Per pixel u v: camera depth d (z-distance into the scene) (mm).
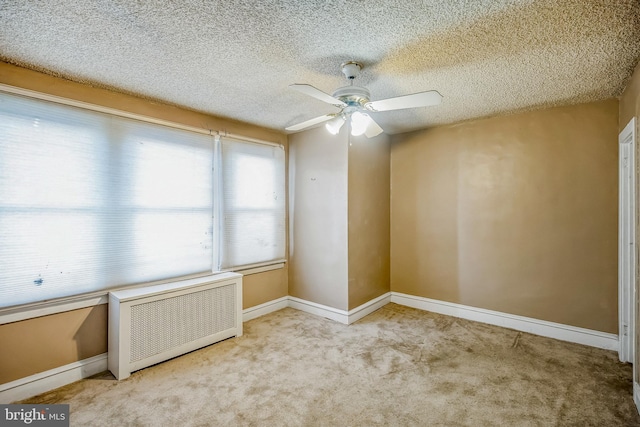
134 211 2652
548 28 1701
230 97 2727
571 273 2961
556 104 2941
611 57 2029
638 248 2037
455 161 3646
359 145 3611
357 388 2213
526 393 2148
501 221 3342
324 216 3637
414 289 3980
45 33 1746
